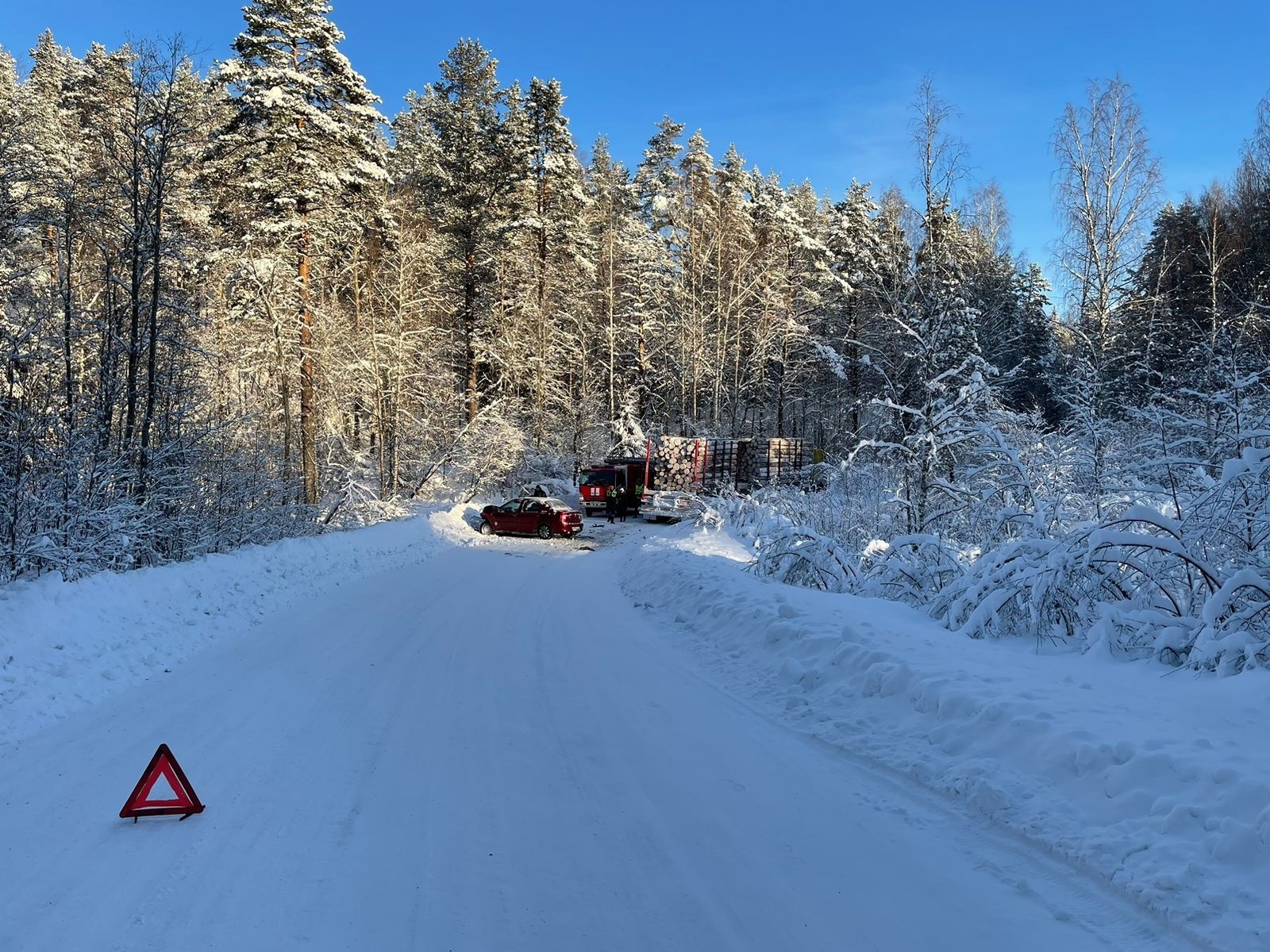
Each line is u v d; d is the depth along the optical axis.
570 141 39.88
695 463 32.09
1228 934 3.23
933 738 5.57
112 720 6.25
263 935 3.38
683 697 7.28
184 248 16.03
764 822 4.61
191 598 9.98
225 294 22.39
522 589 14.24
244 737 5.88
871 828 4.52
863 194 40.28
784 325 40.84
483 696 7.21
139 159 14.16
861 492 19.20
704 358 42.72
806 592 10.92
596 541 24.95
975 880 3.92
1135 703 5.51
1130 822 4.11
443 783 5.15
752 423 48.62
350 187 25.41
